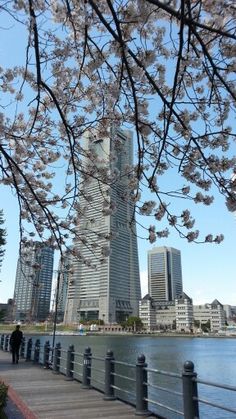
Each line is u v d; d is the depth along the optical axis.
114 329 134.50
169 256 198.38
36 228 6.98
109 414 8.25
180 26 3.84
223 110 5.33
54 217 6.98
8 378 13.38
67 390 11.09
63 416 8.07
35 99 5.46
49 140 6.77
